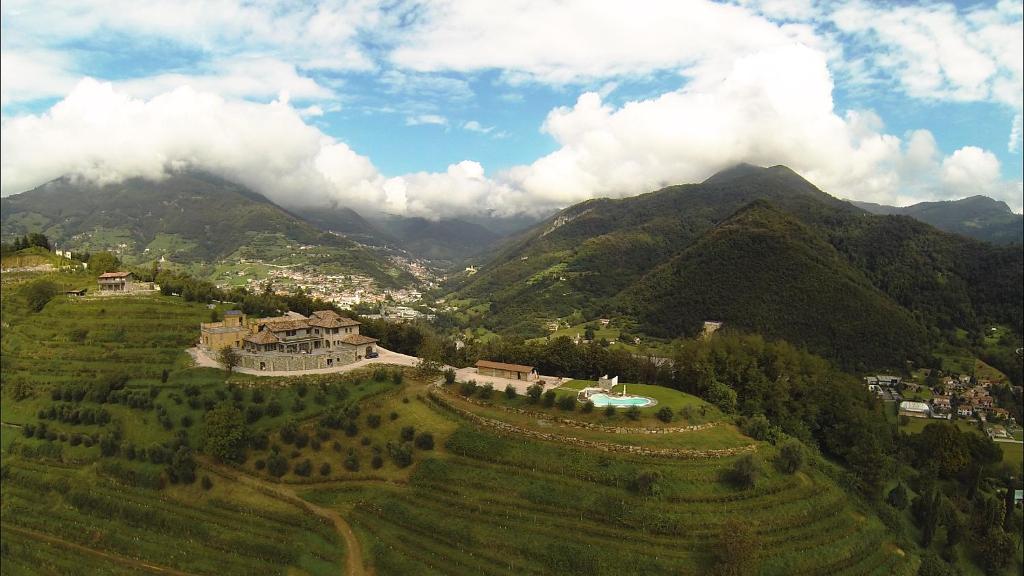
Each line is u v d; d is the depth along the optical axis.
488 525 88.19
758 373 143.00
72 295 180.25
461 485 96.62
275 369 132.25
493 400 119.94
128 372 134.88
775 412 135.62
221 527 93.44
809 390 142.38
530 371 137.25
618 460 97.88
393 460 104.19
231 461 105.31
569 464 97.62
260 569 85.31
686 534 84.38
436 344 164.75
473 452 103.19
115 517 99.69
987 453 148.62
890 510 109.50
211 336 142.62
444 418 115.81
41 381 136.50
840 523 95.00
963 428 187.12
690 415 112.12
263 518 94.25
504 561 81.88
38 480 110.94
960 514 122.19
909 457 146.25
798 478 101.31
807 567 84.00
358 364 142.00
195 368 132.25
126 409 121.06
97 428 118.50
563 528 86.50
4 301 178.12
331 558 85.50
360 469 102.81
